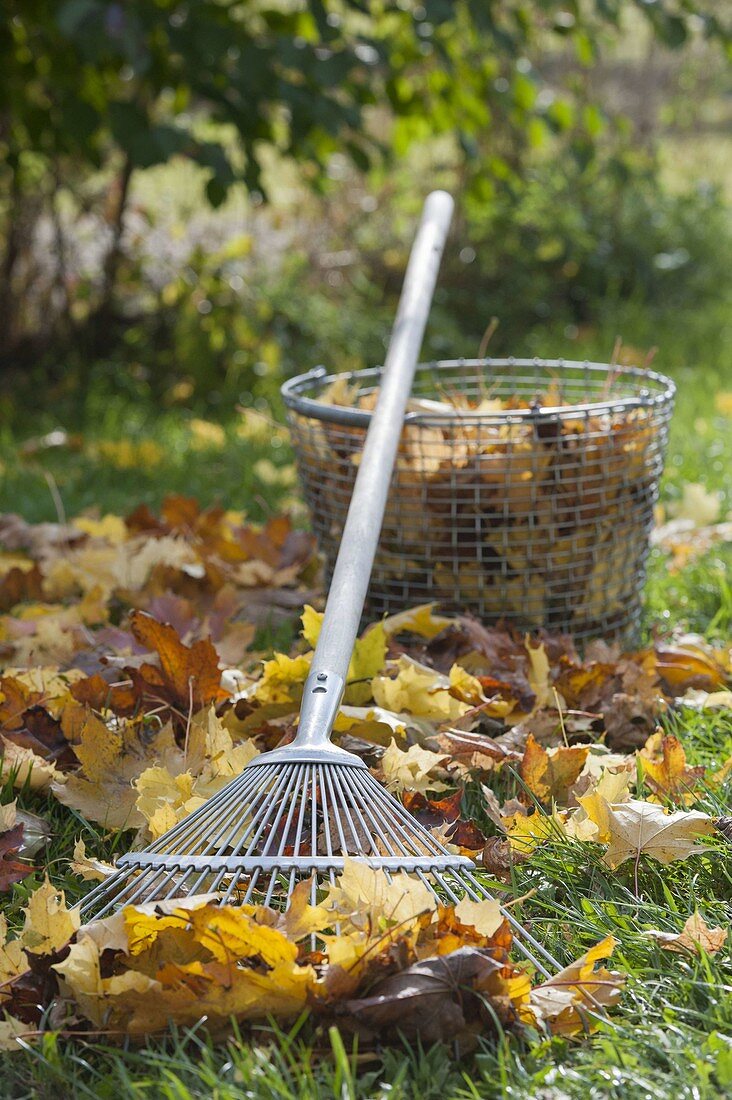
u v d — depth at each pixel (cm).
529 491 254
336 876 168
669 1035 142
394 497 257
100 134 557
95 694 222
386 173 624
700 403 502
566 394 316
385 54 485
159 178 708
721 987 146
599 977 150
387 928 145
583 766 204
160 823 177
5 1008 146
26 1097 136
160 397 564
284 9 581
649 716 228
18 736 212
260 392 550
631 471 259
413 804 195
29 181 576
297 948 142
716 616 279
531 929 164
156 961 148
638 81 826
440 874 158
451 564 260
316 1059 138
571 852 178
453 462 253
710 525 354
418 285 280
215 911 141
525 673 236
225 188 480
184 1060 136
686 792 197
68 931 151
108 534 340
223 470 430
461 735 211
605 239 738
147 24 451
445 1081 134
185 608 271
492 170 613
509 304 704
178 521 341
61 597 306
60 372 578
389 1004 138
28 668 238
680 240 766
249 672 253
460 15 566
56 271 584
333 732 210
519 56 558
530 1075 135
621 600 267
